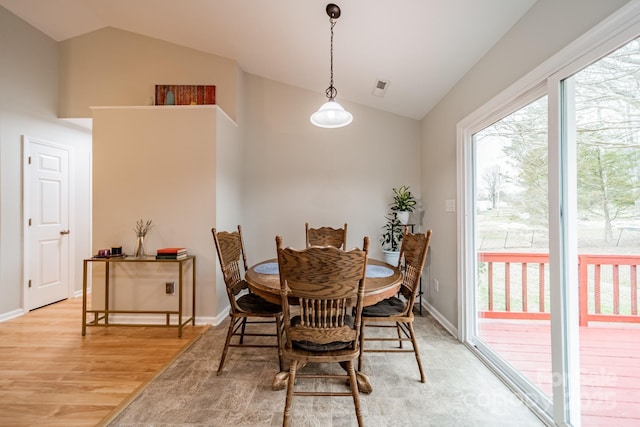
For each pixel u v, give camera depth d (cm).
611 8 117
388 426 149
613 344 130
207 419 153
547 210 165
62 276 359
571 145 143
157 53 333
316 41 262
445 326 279
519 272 189
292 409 162
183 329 276
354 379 147
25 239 316
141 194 287
